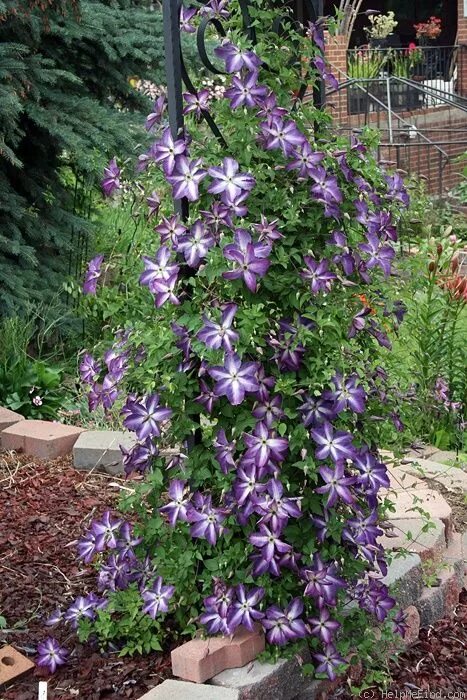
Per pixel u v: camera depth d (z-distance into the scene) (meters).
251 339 2.54
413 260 3.83
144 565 2.86
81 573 3.32
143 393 2.80
